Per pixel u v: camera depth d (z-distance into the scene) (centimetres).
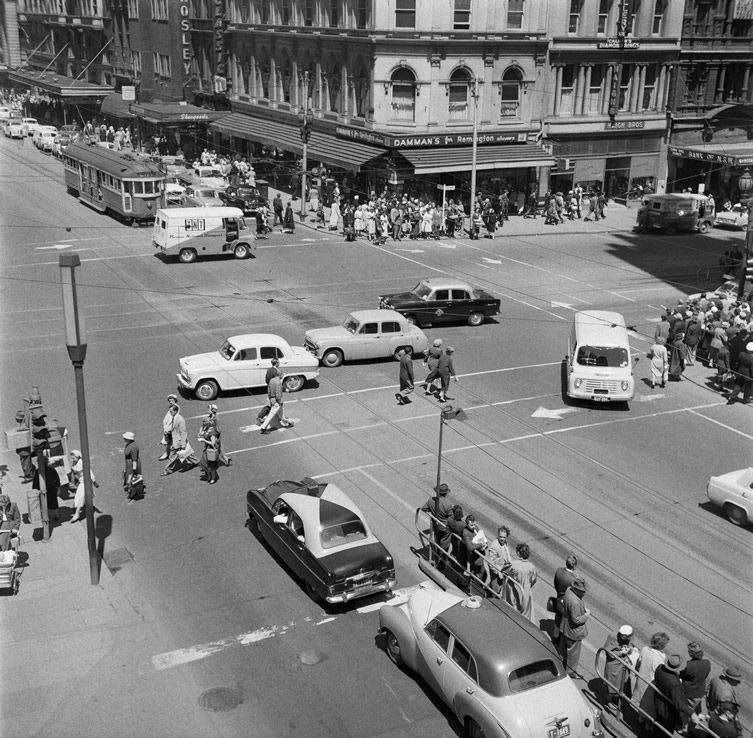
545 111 5784
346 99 5750
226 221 4328
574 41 5694
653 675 1348
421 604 1456
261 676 1445
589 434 2481
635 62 5984
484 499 2067
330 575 1578
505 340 3300
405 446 2358
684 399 2809
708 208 5509
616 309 3716
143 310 3525
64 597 1655
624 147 6131
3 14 13062
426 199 5353
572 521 1977
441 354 2691
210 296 3731
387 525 1944
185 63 7950
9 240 4694
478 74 5466
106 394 2675
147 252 4528
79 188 5788
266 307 3581
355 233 4912
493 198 5612
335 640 1548
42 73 10225
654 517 2012
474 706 1248
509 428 2502
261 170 6706
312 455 2291
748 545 1906
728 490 1994
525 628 1353
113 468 2208
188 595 1673
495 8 5362
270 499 1817
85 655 1487
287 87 6544
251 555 1827
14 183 6494
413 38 5241
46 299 3666
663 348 2856
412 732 1322
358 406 2641
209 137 7525
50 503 1931
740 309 3120
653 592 1709
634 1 5884
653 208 5353
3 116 9425
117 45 9494
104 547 1841
